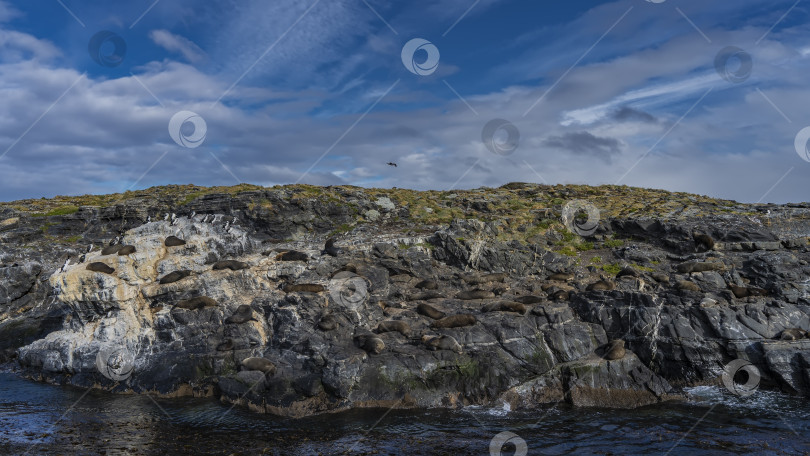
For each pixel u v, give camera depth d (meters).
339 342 15.83
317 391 14.56
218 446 12.06
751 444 11.91
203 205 26.33
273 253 20.98
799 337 15.52
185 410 14.55
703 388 15.46
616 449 11.79
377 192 30.66
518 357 15.68
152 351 16.70
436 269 21.02
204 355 16.06
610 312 16.81
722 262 18.97
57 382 17.34
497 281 19.98
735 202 27.25
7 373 18.70
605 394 15.10
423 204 28.66
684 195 29.33
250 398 14.73
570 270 20.62
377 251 20.64
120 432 12.92
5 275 22.16
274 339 16.38
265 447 12.02
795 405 14.30
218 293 17.72
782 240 20.36
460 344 15.79
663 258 20.89
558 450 11.75
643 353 16.09
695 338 15.86
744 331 15.70
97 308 17.52
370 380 14.88
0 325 21.08
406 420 13.76
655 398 15.03
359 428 13.19
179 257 18.88
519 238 23.47
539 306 17.11
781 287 17.06
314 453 11.67
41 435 12.65
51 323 20.78
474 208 28.08
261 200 25.98
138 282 17.73
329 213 26.34
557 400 15.28
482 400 15.05
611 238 23.67
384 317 17.52
